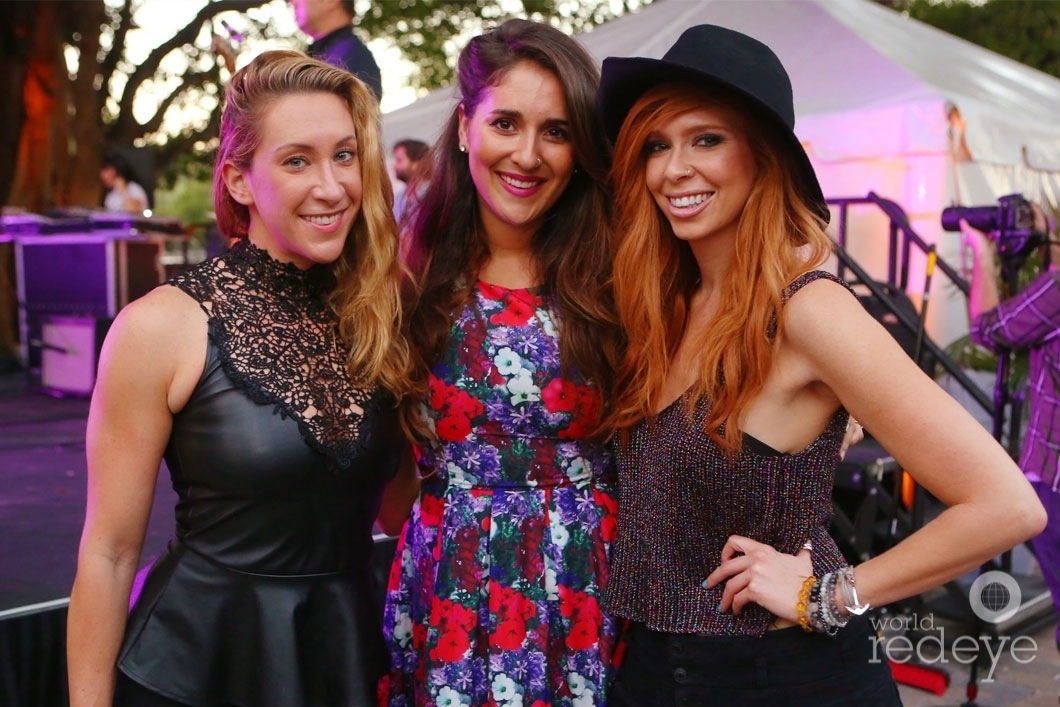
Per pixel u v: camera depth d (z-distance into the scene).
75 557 2.56
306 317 1.42
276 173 1.34
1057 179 6.00
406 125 6.97
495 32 1.67
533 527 1.60
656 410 1.46
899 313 3.39
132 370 1.28
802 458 1.33
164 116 13.11
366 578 1.47
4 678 1.84
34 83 10.65
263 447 1.30
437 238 1.77
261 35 13.02
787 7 5.68
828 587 1.28
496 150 1.62
